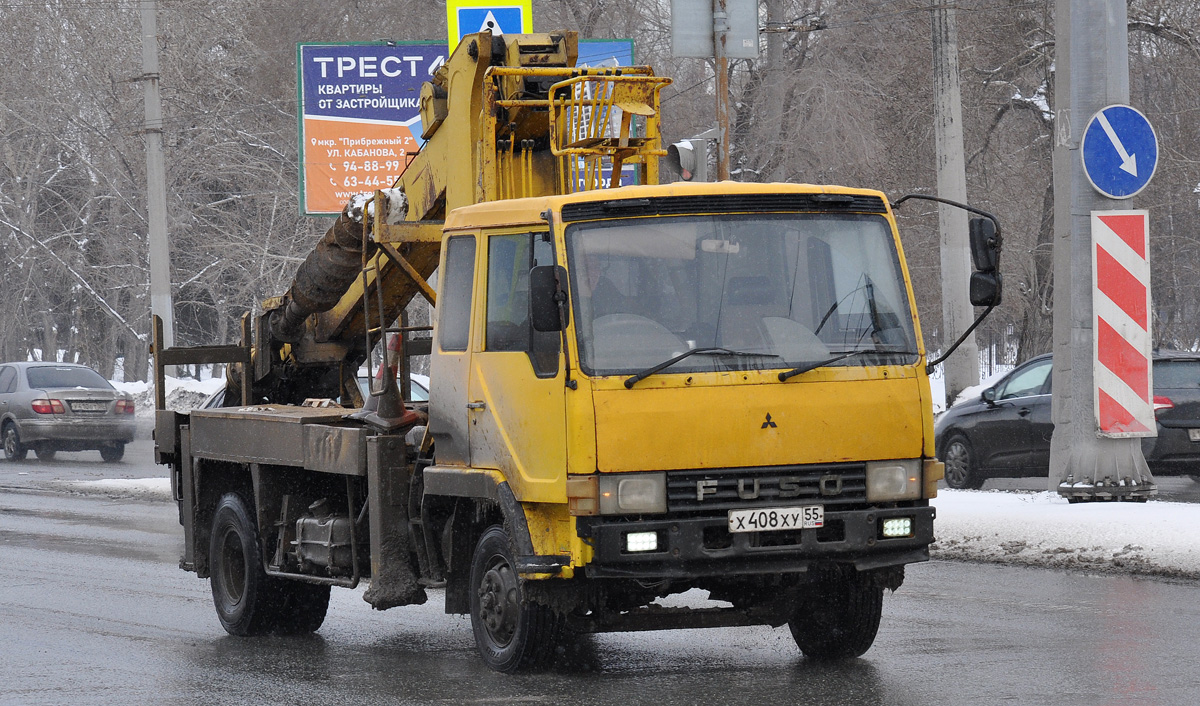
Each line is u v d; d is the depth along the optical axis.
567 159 26.91
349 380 37.12
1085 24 41.50
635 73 26.80
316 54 87.75
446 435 24.34
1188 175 113.31
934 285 123.81
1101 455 41.28
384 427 25.92
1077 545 35.47
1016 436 54.28
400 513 25.50
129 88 141.50
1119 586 31.22
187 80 136.12
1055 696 20.69
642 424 21.20
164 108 136.25
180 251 146.38
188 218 145.62
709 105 118.81
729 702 20.98
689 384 21.42
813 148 109.00
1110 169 40.50
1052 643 24.97
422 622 30.59
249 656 26.72
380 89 88.19
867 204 23.02
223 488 32.09
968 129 115.00
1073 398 41.91
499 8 79.94
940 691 21.30
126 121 142.25
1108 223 40.31
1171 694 20.61
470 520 24.56
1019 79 111.38
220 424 30.98
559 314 21.34
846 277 22.62
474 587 24.08
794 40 116.19
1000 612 28.42
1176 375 52.25
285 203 127.06
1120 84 41.47
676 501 21.31
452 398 24.16
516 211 23.02
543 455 21.72
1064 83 46.53
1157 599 29.25
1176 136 114.62
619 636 27.56
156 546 44.53
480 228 23.80
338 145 88.19
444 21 120.19
